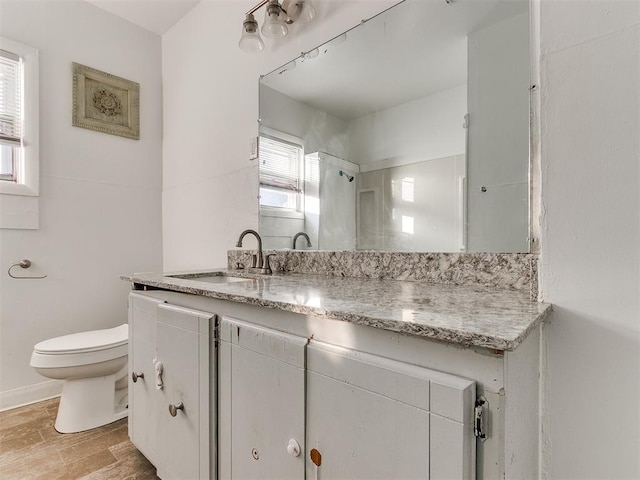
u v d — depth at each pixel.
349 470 0.68
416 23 1.25
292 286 1.11
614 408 0.67
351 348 0.70
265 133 1.79
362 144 1.41
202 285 1.13
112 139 2.31
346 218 1.46
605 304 0.68
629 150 0.65
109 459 1.45
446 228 1.17
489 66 1.08
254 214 1.85
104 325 2.26
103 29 2.27
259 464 0.88
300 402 0.77
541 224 0.75
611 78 0.67
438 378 0.56
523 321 0.59
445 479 0.55
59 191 2.08
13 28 1.90
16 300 1.93
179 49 2.39
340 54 1.47
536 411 0.72
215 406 1.02
